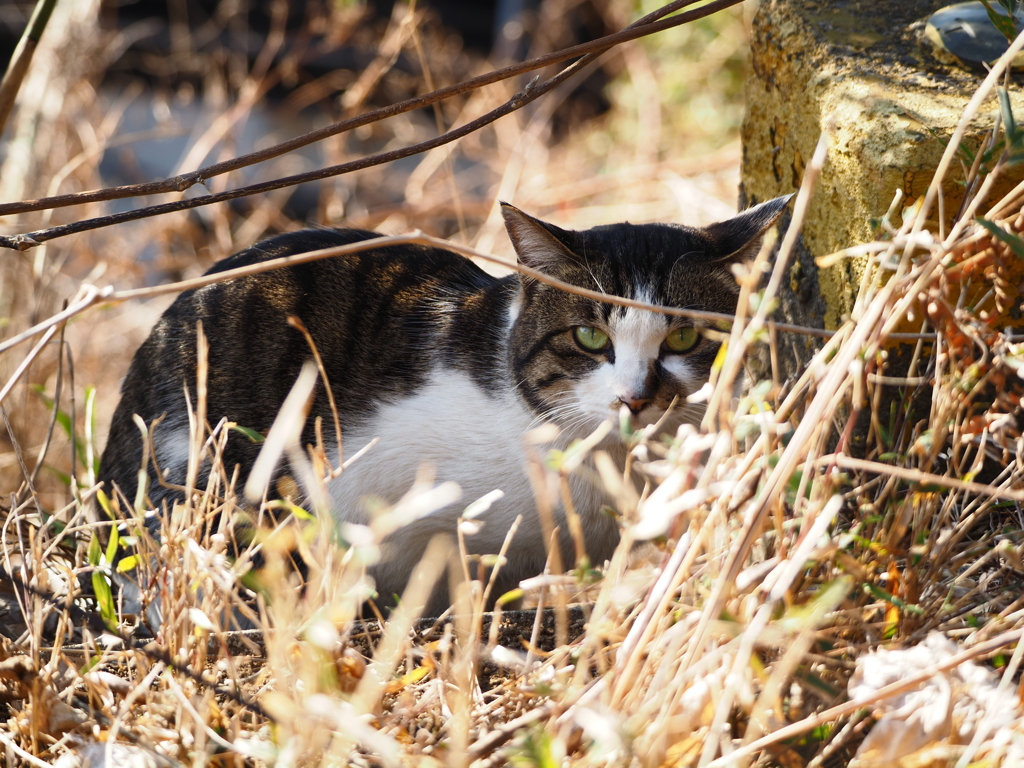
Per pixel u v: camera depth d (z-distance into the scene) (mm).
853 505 1773
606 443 2162
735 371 1360
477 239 4195
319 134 1888
